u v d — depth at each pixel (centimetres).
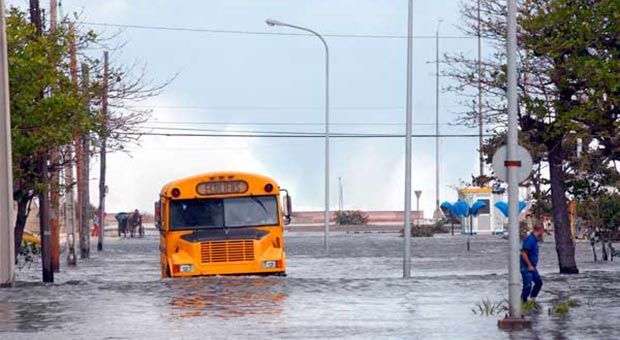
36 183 5631
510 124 3228
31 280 5856
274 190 5062
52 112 5475
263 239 4988
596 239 7900
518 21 5525
